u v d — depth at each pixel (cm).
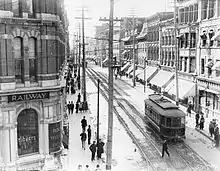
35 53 1877
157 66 5441
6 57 1747
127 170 1948
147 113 3130
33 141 1911
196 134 2756
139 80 6556
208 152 2294
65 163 1995
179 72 4306
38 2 1842
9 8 1731
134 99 4544
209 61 3447
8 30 1747
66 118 3028
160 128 2633
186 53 4084
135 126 3022
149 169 1961
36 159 1881
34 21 1827
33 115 1897
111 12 1964
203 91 3603
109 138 1947
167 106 2700
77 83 5919
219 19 3234
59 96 1981
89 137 2381
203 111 3569
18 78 1842
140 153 2262
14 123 1805
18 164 1825
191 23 3916
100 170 1927
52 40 1902
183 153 2275
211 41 3438
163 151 2188
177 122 2547
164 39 5081
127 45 8138
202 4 3650
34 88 1830
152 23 5872
